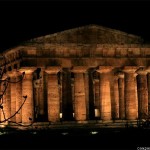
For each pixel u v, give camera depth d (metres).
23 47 73.69
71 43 75.75
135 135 58.22
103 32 77.75
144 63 79.56
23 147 51.62
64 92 78.62
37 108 84.06
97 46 76.94
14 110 79.25
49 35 75.12
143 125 69.81
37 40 74.56
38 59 74.56
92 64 76.94
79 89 76.31
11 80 80.00
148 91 82.31
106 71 77.62
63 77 79.12
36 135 60.91
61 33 75.81
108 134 60.44
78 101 76.00
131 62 78.81
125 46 78.31
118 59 78.25
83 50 76.88
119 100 84.06
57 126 73.81
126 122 76.25
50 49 75.38
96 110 84.81
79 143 53.81
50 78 75.38
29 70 74.12
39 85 83.94
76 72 76.75
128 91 78.56
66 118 77.50
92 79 81.81
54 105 74.62
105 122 76.12
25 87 74.25
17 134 62.47
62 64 75.69
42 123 73.62
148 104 81.19
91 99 81.12
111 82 81.19
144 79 80.50
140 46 79.12
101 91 77.69
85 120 75.62
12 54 78.38
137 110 82.38
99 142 54.16
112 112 81.06
